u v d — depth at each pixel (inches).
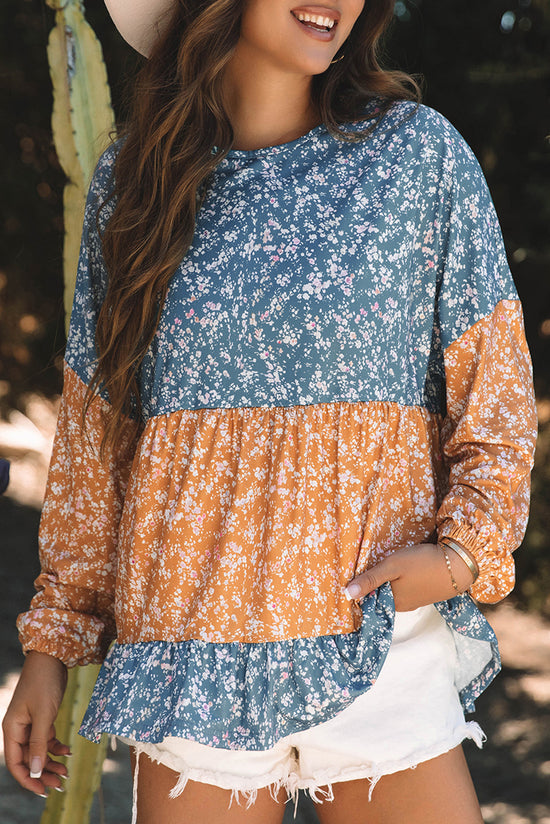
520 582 207.2
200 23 68.4
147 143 71.0
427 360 69.6
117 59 194.2
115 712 64.2
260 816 65.8
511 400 67.8
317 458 64.7
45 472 314.7
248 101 72.1
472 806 64.5
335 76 71.6
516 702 187.0
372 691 64.6
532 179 181.5
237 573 64.1
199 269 66.8
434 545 64.1
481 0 181.2
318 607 63.8
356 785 65.7
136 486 68.6
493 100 179.6
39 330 240.8
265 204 66.9
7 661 192.4
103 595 74.4
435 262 68.2
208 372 66.5
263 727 61.7
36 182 228.2
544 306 192.2
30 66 221.6
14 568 252.2
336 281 64.9
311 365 64.9
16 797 139.6
